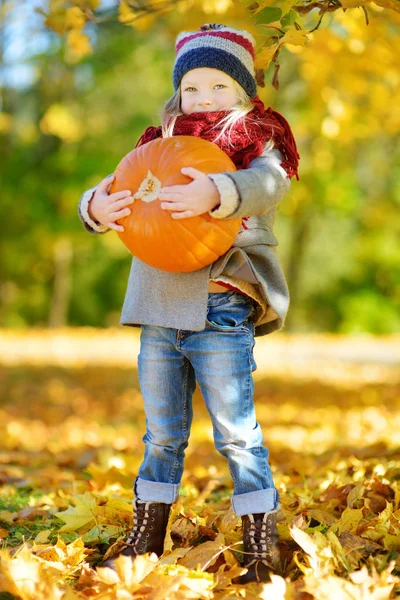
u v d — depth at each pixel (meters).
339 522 3.49
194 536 3.54
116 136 25.27
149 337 3.20
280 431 8.30
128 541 3.26
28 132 24.80
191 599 2.77
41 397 11.98
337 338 28.98
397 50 7.51
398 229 32.84
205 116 3.15
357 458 5.73
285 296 3.16
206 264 2.98
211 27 3.34
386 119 9.60
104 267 34.88
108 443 7.88
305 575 2.93
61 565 3.13
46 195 24.34
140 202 2.97
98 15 5.40
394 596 2.81
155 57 23.09
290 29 3.62
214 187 2.84
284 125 3.33
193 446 7.43
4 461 6.55
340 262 35.69
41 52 21.44
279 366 17.11
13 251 29.23
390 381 14.34
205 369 3.06
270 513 3.05
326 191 18.89
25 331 27.59
